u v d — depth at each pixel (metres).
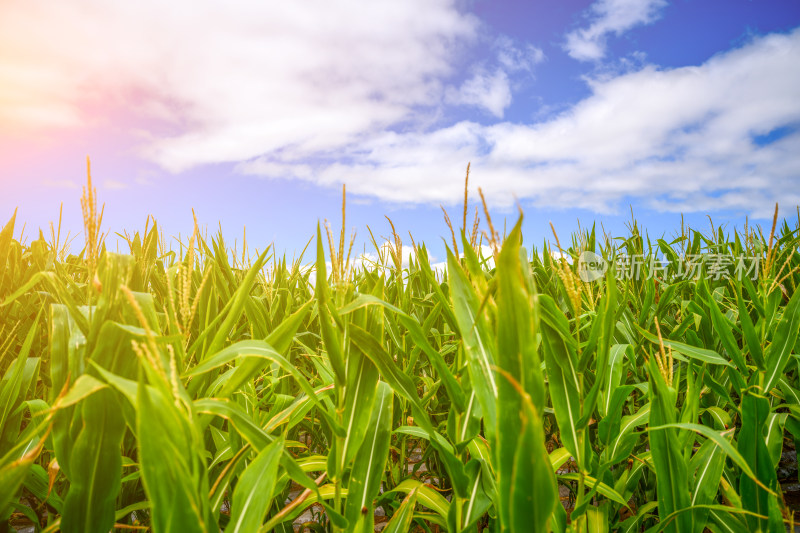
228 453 1.49
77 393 0.78
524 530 0.77
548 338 1.28
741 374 1.77
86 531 1.00
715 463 1.36
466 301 1.05
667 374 1.36
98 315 1.02
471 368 1.01
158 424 0.72
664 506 1.25
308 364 2.68
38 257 2.59
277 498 1.71
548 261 3.54
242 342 1.08
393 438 2.33
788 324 1.62
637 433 1.45
